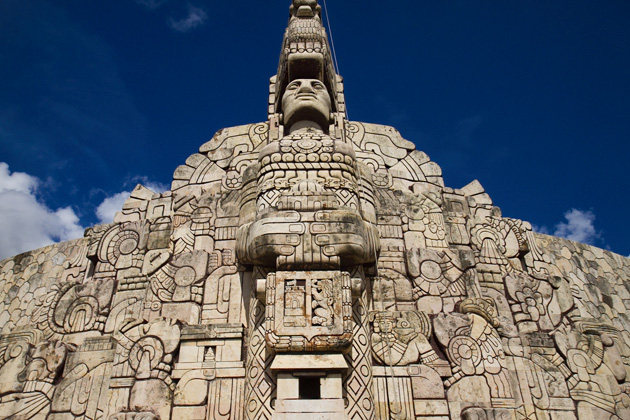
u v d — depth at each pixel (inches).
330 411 166.1
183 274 243.6
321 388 171.6
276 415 165.8
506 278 272.8
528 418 225.0
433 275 251.1
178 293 238.2
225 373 209.2
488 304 237.6
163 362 213.6
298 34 277.1
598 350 255.3
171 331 220.8
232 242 253.8
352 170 228.1
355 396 177.5
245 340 218.2
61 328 258.8
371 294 235.5
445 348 222.4
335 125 267.9
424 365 216.7
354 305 196.1
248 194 249.1
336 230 195.2
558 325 267.0
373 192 258.1
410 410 205.2
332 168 222.2
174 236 261.4
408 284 247.6
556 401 232.4
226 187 279.1
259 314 195.8
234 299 233.9
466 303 237.6
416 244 264.1
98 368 232.7
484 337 227.3
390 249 258.5
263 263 201.9
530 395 231.5
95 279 272.1
